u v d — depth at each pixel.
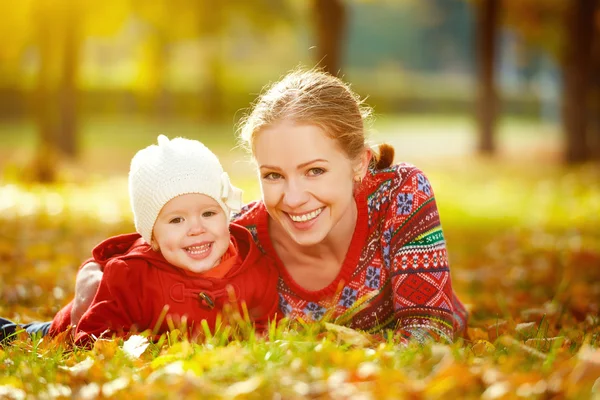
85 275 4.36
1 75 52.25
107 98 56.09
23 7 25.08
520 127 57.12
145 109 55.91
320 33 21.33
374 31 105.69
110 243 4.49
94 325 4.05
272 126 3.80
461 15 101.12
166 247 4.11
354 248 4.13
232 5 35.19
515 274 8.39
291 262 4.26
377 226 4.15
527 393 2.93
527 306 6.56
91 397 3.22
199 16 31.61
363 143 3.97
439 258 4.05
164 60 39.06
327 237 4.08
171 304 4.12
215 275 4.21
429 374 3.24
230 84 57.28
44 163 18.89
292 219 3.89
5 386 3.38
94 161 26.66
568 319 5.75
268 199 3.91
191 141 4.26
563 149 26.52
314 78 3.94
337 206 3.87
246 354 3.44
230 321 4.12
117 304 4.09
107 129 45.28
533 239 11.31
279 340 3.65
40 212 13.13
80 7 25.48
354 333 3.84
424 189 4.11
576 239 11.09
